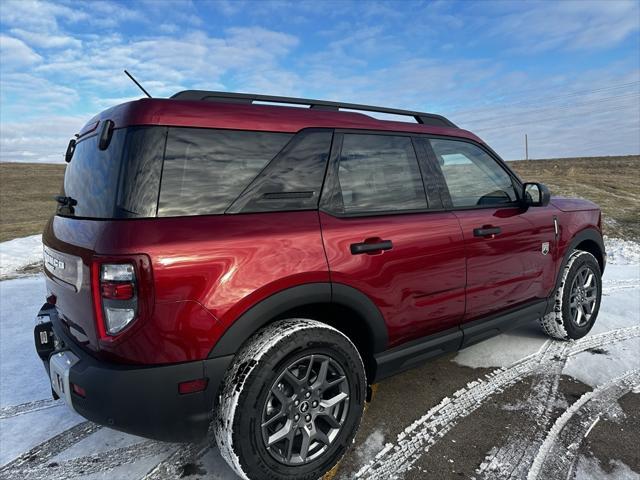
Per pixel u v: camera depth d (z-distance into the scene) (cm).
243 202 190
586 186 2034
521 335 384
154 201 170
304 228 199
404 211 245
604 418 251
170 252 163
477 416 256
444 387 292
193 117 185
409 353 243
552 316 351
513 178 323
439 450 224
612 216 1185
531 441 230
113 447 231
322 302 201
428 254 242
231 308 174
